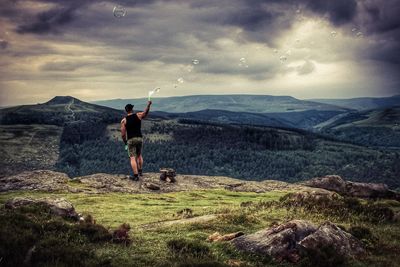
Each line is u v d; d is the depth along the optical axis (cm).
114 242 1161
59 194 2364
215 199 2500
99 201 2167
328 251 1092
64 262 977
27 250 1004
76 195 2356
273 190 3067
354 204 1827
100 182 2672
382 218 1716
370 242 1266
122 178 2778
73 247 1052
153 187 2666
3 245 982
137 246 1138
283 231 1137
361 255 1163
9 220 1141
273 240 1112
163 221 1588
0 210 1306
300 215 1669
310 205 1819
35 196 2269
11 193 2372
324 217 1675
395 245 1293
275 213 1680
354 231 1311
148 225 1496
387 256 1189
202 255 1055
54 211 1364
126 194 2481
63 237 1127
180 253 1064
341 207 1786
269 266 1031
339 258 1079
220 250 1113
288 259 1075
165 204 2181
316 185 3034
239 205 2181
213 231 1346
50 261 979
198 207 2070
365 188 2808
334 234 1173
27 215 1265
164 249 1106
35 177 2692
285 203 1886
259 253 1091
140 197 2380
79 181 2695
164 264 981
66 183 2619
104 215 1748
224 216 1504
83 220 1359
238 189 3027
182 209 1898
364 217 1703
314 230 1184
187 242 1112
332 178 2995
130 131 2594
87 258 1013
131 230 1366
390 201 2556
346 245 1164
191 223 1420
